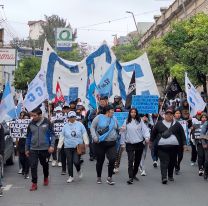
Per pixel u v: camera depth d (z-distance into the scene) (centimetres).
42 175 1356
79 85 2225
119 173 1397
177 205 984
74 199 1034
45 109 1728
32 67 5397
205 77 2956
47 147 1157
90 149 1659
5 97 1318
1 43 5525
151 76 2081
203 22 2873
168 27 5781
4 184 1212
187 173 1418
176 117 1484
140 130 1248
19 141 1326
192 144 1541
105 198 1047
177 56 3472
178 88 1781
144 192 1121
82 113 1797
